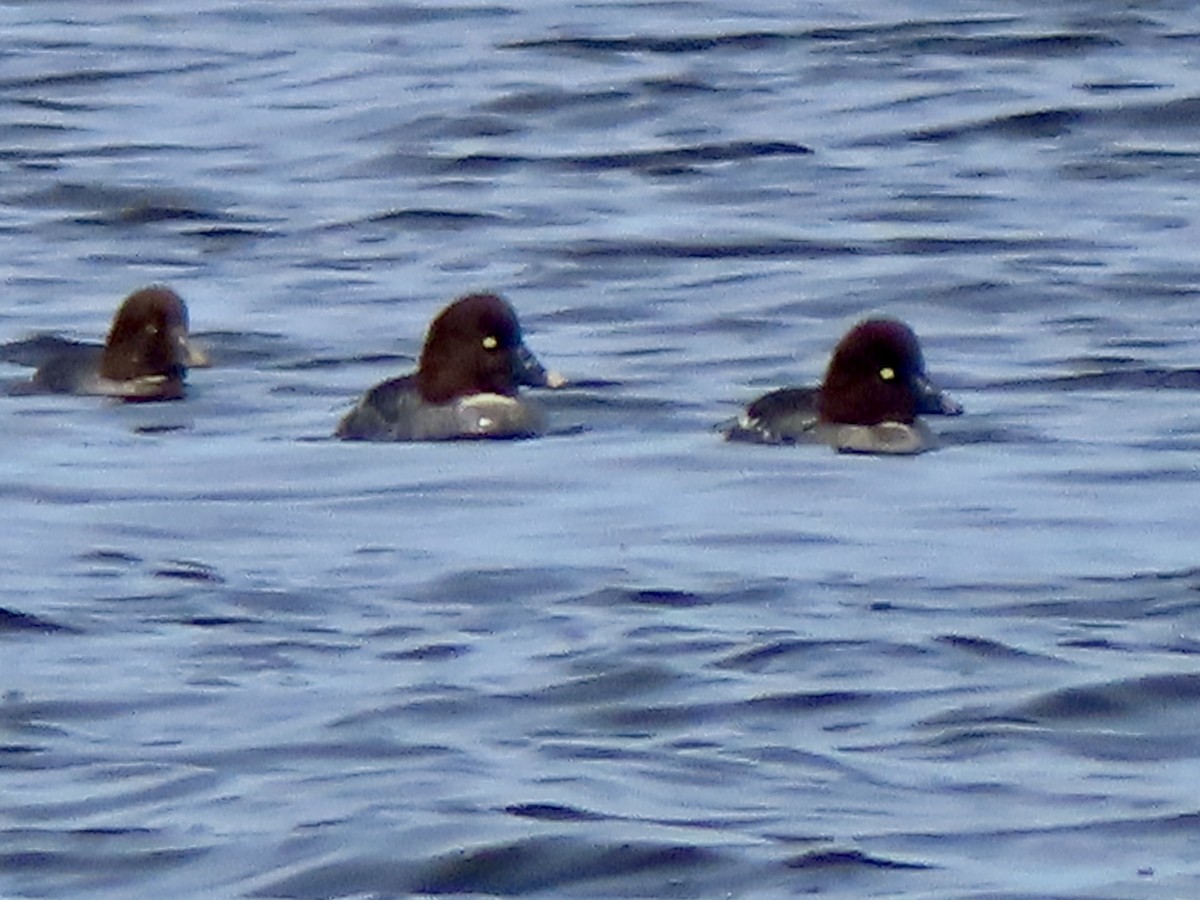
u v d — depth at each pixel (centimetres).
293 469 1742
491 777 1162
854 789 1154
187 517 1620
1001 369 2011
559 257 2386
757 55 3127
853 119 2866
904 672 1305
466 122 2864
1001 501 1648
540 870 1071
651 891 1057
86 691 1279
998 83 2988
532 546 1552
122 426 1870
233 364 2048
